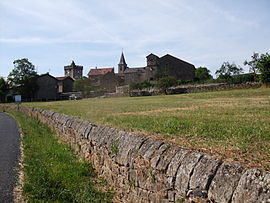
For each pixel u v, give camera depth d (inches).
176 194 152.3
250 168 120.3
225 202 118.7
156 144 188.9
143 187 188.9
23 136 581.9
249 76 1510.8
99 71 4303.6
